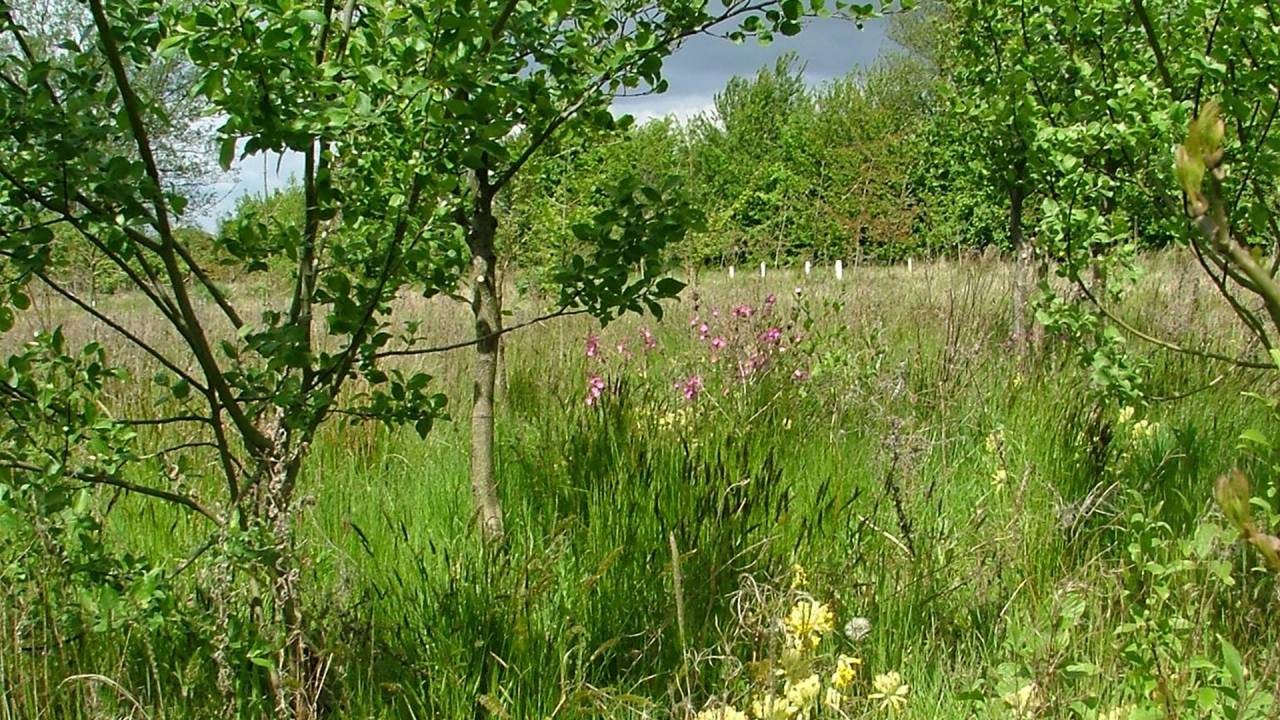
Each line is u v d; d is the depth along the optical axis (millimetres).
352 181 2836
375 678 2742
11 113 2244
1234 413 5203
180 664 2736
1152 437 4590
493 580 2980
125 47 2430
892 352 6328
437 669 2773
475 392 3631
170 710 2574
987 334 6387
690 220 2768
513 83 2645
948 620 3145
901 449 3953
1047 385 5430
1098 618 2738
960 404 5160
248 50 2275
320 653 2492
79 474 2523
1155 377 5672
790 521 3553
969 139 6746
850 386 5387
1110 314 4277
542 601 3012
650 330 7324
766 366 5445
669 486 3717
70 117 2271
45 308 3795
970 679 2760
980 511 3711
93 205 2396
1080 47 4395
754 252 9195
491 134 2459
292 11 2230
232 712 2492
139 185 2281
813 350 5828
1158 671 2270
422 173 2508
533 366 6254
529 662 2752
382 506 4121
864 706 2695
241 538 2457
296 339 2463
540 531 3467
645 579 3143
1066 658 2445
